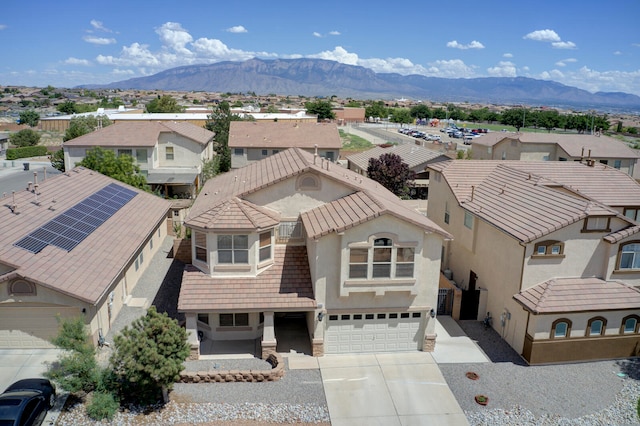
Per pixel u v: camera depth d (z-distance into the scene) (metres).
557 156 56.56
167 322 17.73
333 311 21.73
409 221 20.62
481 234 26.69
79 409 17.86
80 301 20.44
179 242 32.03
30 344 21.06
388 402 19.06
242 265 22.70
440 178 32.41
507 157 59.56
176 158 52.03
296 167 24.95
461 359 22.28
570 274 22.88
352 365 21.55
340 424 17.77
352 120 152.25
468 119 168.12
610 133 135.12
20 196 25.77
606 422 18.23
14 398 16.31
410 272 21.31
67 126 97.69
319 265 21.27
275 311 21.62
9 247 20.78
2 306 20.45
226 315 23.28
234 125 61.69
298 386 19.92
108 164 38.25
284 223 24.39
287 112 126.44
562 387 20.34
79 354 17.52
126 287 26.34
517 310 22.91
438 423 17.97
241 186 25.98
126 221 29.34
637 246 22.78
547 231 21.92
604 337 22.22
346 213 21.89
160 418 17.69
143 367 16.88
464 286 28.88
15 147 84.75
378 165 49.38
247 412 18.22
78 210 27.44
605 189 31.50
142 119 83.19
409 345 22.81
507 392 19.91
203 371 20.14
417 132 107.56
